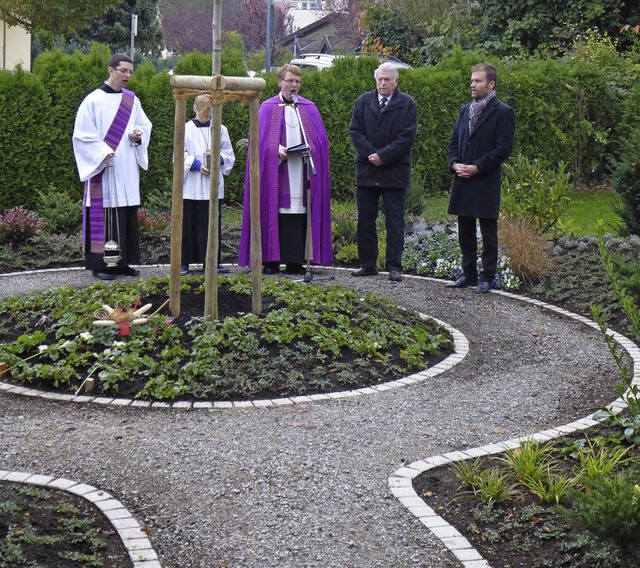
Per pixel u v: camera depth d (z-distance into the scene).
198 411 5.93
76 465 4.99
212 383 6.30
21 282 9.74
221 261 10.92
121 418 5.78
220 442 5.36
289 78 9.89
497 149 9.41
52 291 7.98
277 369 6.53
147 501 4.61
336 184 15.62
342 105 15.39
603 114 17.27
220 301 7.63
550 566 4.05
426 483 4.88
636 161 11.41
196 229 10.16
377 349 7.12
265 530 4.33
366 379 6.63
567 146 17.05
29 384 6.35
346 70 15.54
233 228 12.71
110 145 9.61
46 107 13.41
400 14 24.22
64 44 30.11
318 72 15.44
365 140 9.98
